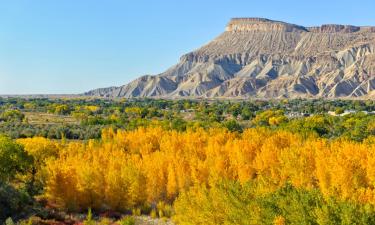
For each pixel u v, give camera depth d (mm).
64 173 82062
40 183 89062
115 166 93188
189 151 111062
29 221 66062
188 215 61906
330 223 41312
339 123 176625
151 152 118312
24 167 86562
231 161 93312
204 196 59812
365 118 176875
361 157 86438
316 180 78625
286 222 44688
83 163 90125
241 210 51125
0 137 91750
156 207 86688
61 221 74125
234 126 177875
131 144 128875
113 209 84562
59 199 81750
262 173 83812
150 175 87688
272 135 128375
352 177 70625
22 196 75500
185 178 86312
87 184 83812
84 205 83875
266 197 50250
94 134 158375
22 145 89750
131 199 84312
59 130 159125
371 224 40969
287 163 81312
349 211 41688
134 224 74812
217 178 71938
